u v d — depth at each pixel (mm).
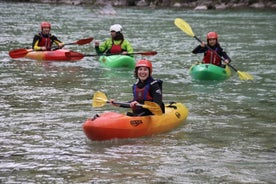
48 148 16641
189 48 42688
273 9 85312
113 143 17203
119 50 34125
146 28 57812
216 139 17859
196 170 14672
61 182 13711
